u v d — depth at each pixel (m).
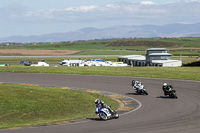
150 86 93.69
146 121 46.44
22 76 129.75
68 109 62.88
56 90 88.12
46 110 61.62
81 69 155.25
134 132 39.00
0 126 45.94
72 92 85.00
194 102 64.81
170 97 72.88
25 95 78.50
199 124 43.09
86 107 65.06
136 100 70.88
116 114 50.31
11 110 60.97
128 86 96.12
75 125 44.91
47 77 125.12
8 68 164.75
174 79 109.44
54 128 42.84
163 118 48.62
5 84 100.25
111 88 92.56
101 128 42.03
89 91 87.38
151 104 64.31
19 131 41.06
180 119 47.28
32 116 56.34
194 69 145.62
